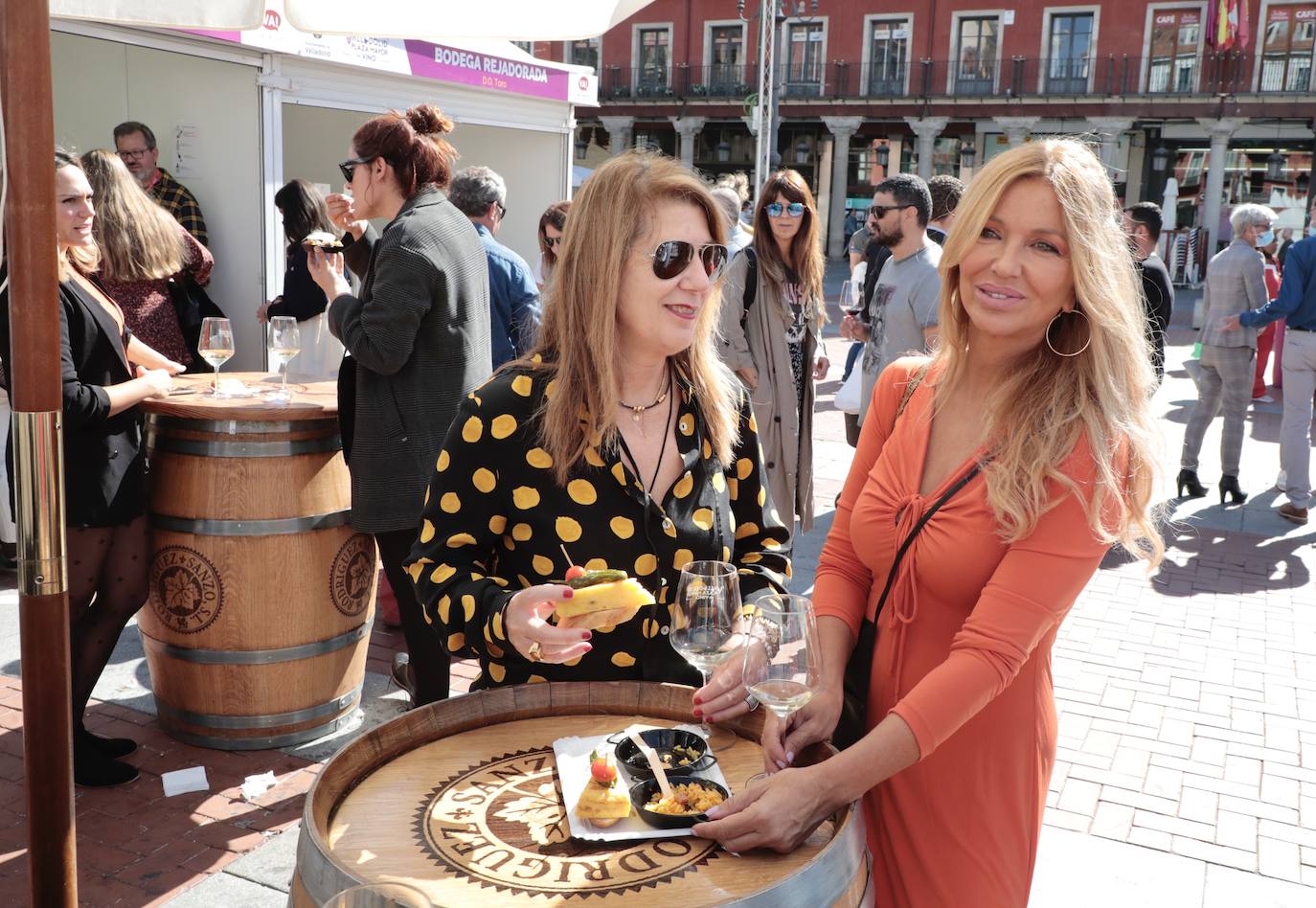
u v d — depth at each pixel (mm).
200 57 5777
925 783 1856
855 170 42969
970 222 1804
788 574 2189
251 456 3510
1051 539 1738
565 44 44000
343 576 3768
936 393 1962
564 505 1923
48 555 1979
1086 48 36938
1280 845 3477
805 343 4984
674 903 1403
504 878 1450
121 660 4523
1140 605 5730
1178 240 31922
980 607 1740
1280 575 6281
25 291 1877
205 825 3305
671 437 2000
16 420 1925
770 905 1383
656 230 1832
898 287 4992
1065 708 4461
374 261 3475
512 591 1882
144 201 5055
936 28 38594
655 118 43531
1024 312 1779
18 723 3912
